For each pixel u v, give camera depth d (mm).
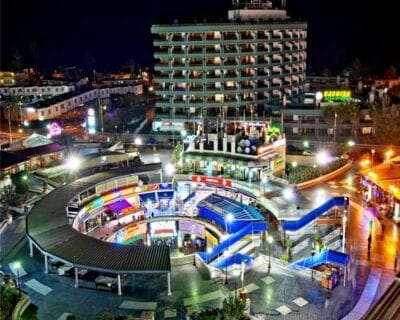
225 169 88625
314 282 58625
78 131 148500
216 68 140875
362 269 62188
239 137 91125
